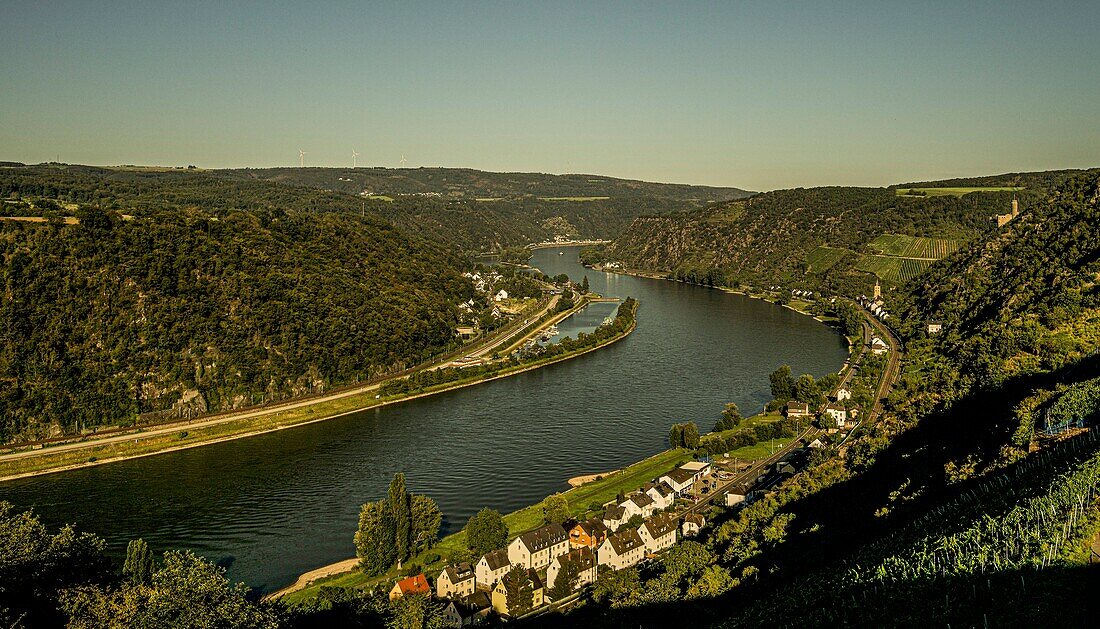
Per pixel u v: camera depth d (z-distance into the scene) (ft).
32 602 219.41
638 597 299.58
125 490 476.13
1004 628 153.17
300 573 360.48
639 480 464.65
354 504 445.78
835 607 202.80
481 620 321.93
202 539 401.08
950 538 201.77
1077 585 158.10
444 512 430.61
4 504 269.23
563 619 306.76
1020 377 405.18
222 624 213.46
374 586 335.88
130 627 208.44
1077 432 281.54
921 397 471.21
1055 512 184.44
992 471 277.03
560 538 360.28
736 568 302.66
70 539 254.68
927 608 175.83
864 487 355.97
